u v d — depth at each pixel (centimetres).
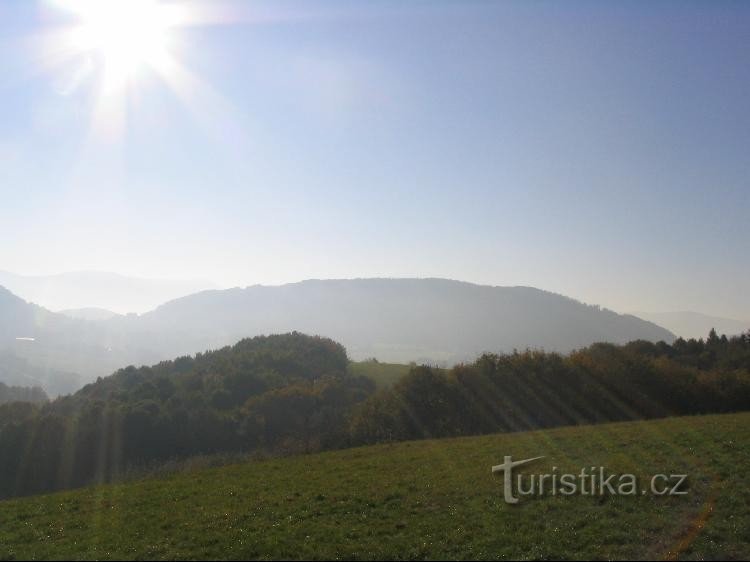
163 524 1998
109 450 5841
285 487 2436
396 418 5219
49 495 2717
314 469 2820
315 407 6750
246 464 3259
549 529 1712
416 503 2058
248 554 1675
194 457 5256
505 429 4966
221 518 2025
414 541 1703
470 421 5147
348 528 1845
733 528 1612
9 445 5684
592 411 5244
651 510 1805
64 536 1950
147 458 5772
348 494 2230
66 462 5684
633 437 2866
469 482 2280
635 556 1505
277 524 1917
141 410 6138
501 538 1678
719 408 5162
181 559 1666
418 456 2925
